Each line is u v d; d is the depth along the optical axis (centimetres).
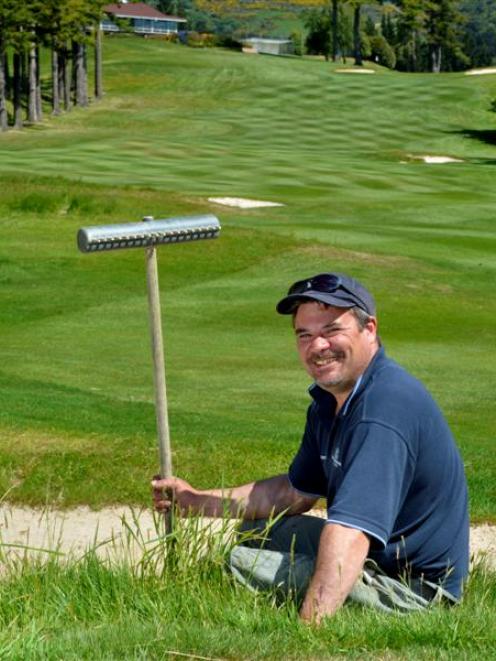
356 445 516
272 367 1930
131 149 6056
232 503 601
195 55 11206
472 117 8781
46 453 1067
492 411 1636
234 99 9244
